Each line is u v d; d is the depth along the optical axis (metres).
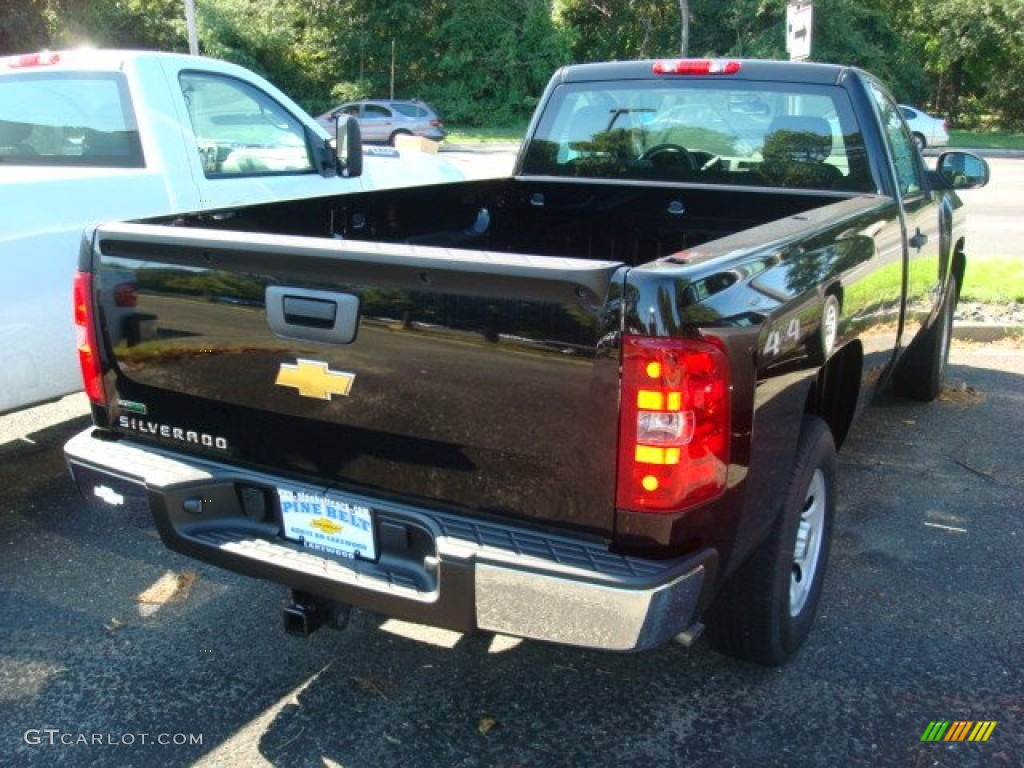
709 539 2.33
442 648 3.31
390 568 2.53
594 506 2.28
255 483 2.73
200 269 2.64
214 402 2.76
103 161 5.03
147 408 2.91
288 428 2.65
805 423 3.04
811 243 2.85
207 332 2.69
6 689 3.07
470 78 39.12
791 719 2.92
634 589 2.19
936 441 5.29
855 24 36.47
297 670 3.18
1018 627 3.43
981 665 3.20
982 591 3.68
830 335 2.97
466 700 3.02
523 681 3.12
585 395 2.20
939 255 4.91
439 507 2.48
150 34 34.09
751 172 4.47
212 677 3.14
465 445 2.38
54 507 4.46
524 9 38.94
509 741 2.82
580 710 2.97
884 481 4.72
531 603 2.28
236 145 5.46
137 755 2.76
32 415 5.65
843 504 4.45
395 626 3.45
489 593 2.31
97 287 2.87
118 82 4.97
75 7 27.64
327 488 2.63
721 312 2.23
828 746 2.79
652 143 4.67
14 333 4.15
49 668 3.19
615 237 4.81
